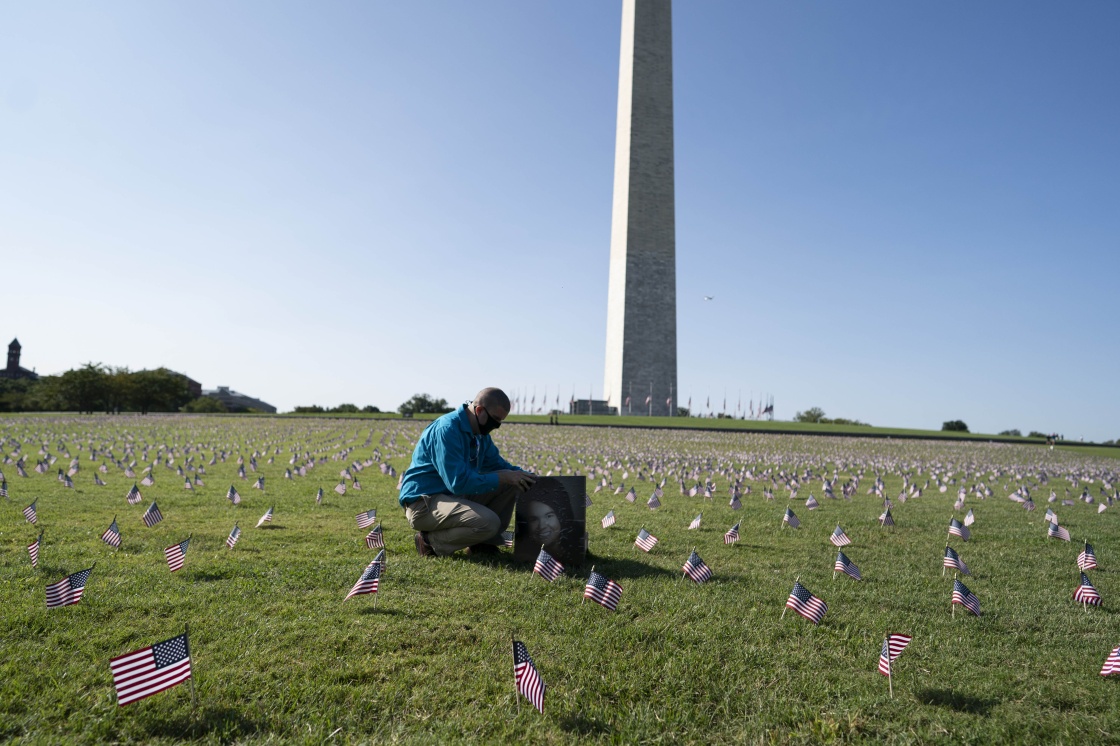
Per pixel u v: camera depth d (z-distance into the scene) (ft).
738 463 90.89
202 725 13.28
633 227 237.86
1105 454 169.48
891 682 16.01
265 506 40.19
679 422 220.43
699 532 34.83
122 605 19.61
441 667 16.12
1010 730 14.10
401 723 13.50
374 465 75.10
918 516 43.21
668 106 240.53
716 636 18.61
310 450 95.55
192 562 25.11
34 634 17.42
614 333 248.73
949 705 15.26
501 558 26.78
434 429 27.43
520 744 13.01
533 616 19.74
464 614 19.85
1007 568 28.04
